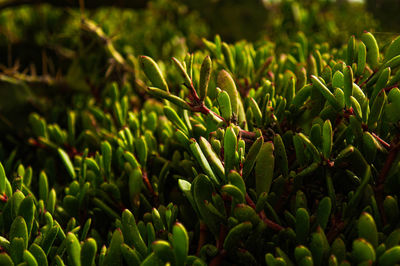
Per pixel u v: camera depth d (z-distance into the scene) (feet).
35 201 1.53
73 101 2.56
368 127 1.36
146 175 1.61
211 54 2.01
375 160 1.42
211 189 1.35
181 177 1.55
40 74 3.21
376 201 1.36
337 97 1.36
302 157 1.40
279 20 3.59
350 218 1.35
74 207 1.57
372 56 1.47
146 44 3.38
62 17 3.43
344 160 1.42
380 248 1.23
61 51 3.13
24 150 2.35
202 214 1.34
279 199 1.43
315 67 1.65
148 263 1.26
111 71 2.52
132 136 1.76
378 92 1.39
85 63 2.54
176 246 1.23
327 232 1.39
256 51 2.06
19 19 3.56
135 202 1.56
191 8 3.71
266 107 1.50
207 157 1.30
